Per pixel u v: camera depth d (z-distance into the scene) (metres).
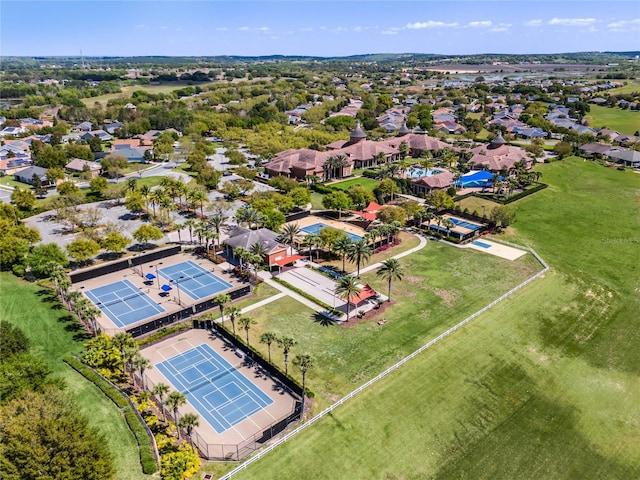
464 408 57.50
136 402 56.41
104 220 121.06
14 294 80.88
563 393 60.59
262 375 64.00
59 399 47.72
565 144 190.00
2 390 50.78
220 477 47.12
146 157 189.25
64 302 79.31
